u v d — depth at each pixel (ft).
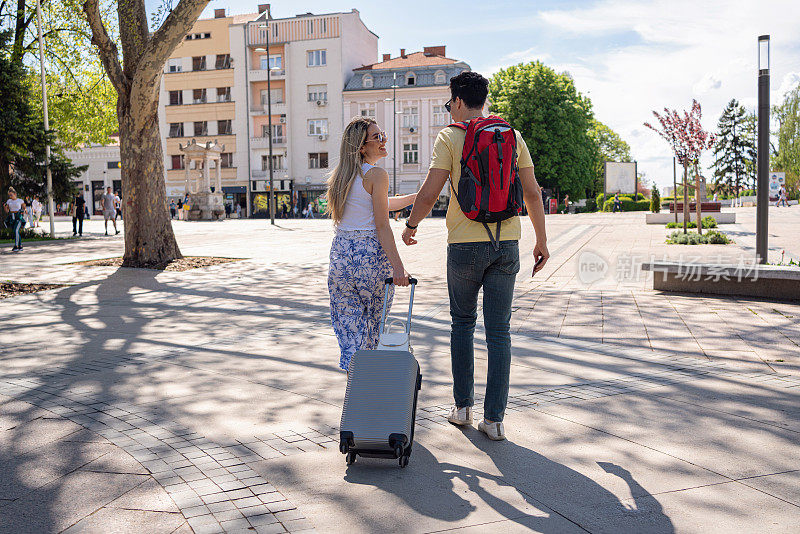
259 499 9.62
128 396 14.99
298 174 208.44
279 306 28.58
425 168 200.44
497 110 177.37
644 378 16.15
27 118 78.33
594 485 10.02
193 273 41.42
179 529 8.70
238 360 18.49
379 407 10.51
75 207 87.45
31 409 14.08
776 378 16.02
